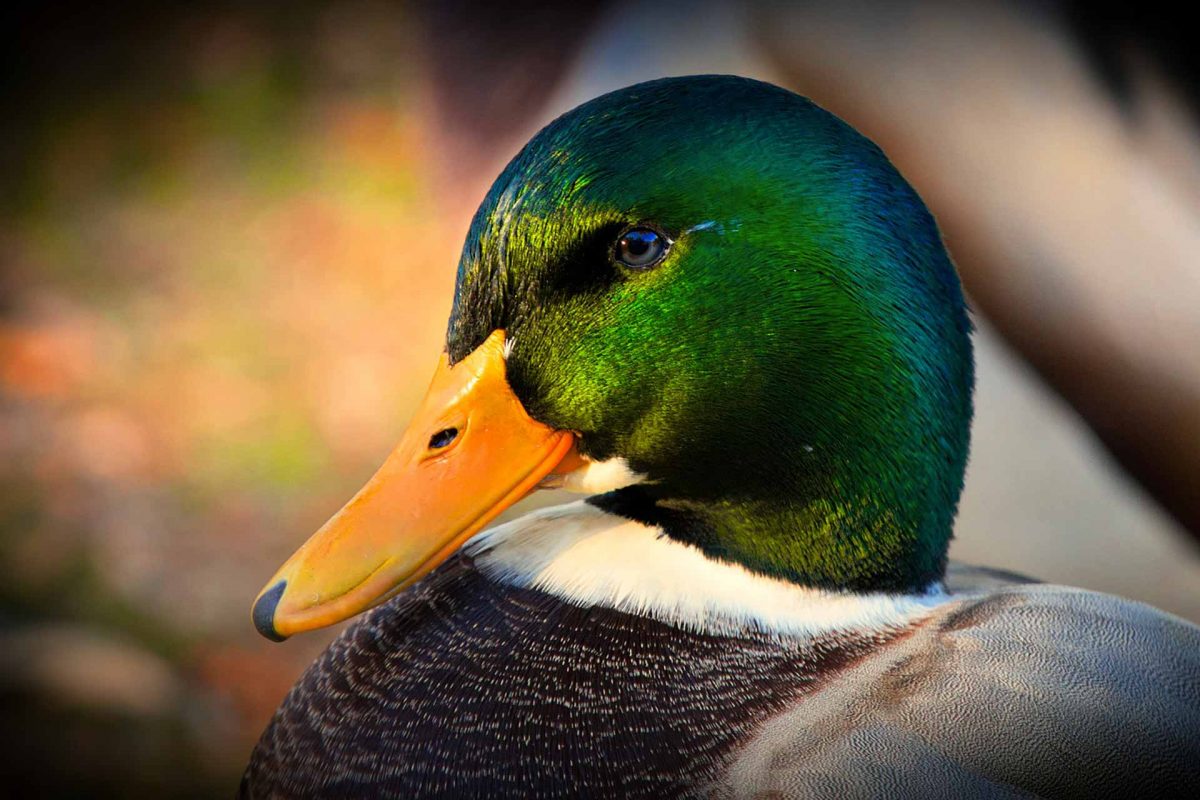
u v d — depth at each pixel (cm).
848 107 243
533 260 227
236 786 261
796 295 227
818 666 227
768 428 227
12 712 269
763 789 225
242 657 293
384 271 439
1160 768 226
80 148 505
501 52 250
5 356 390
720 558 228
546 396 227
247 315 419
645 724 226
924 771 225
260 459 361
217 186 483
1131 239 241
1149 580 249
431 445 228
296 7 582
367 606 227
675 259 227
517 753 226
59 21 566
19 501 338
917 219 227
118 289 430
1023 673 227
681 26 246
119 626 297
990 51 242
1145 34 242
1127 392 242
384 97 530
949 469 228
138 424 371
